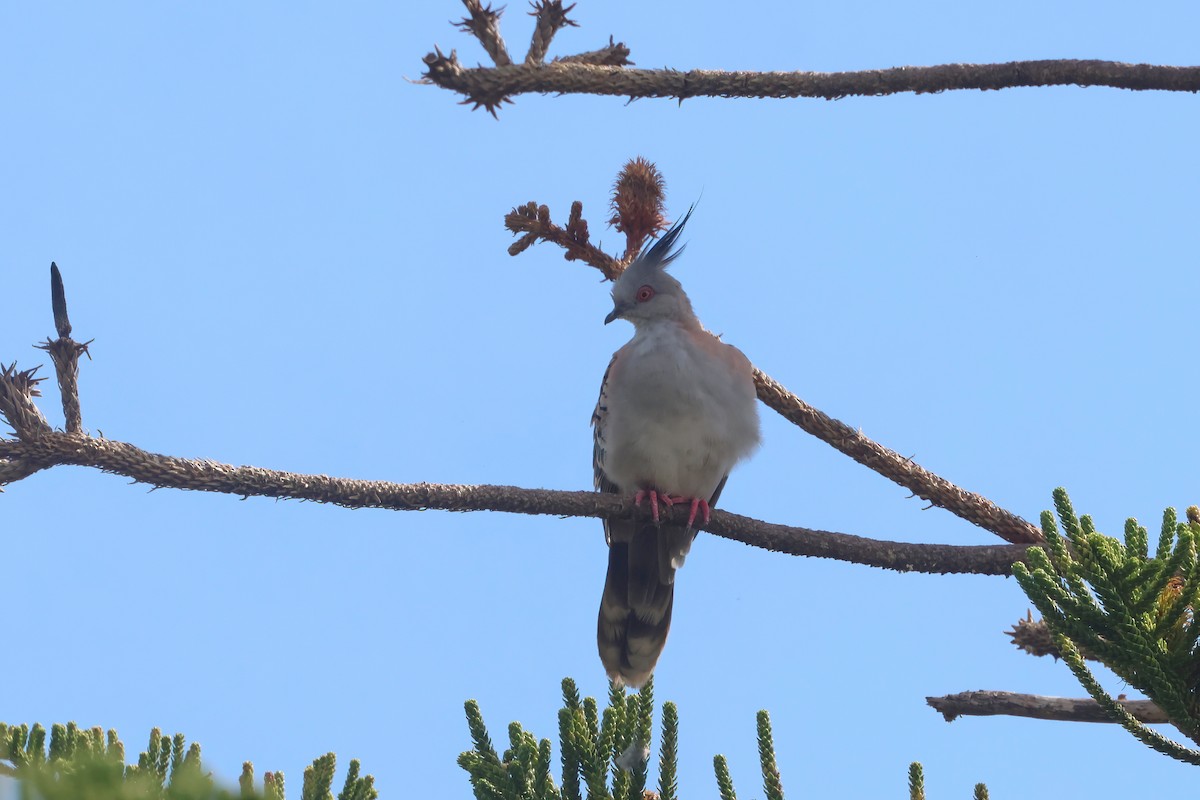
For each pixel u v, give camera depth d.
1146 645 7.75
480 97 9.33
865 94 10.59
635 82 9.87
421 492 10.46
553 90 9.52
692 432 14.18
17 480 9.53
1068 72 10.72
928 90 10.70
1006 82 10.77
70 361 9.78
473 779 8.08
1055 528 8.29
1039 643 11.66
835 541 11.52
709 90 10.09
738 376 14.24
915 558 11.38
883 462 12.54
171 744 7.88
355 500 10.27
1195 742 7.85
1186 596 7.87
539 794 8.04
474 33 9.35
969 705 11.23
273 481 10.02
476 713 8.28
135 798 5.11
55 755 7.55
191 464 9.88
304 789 8.00
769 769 8.20
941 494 12.38
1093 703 10.77
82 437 9.68
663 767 8.17
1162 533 8.10
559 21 9.44
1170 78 10.80
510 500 10.88
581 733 8.12
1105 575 7.87
